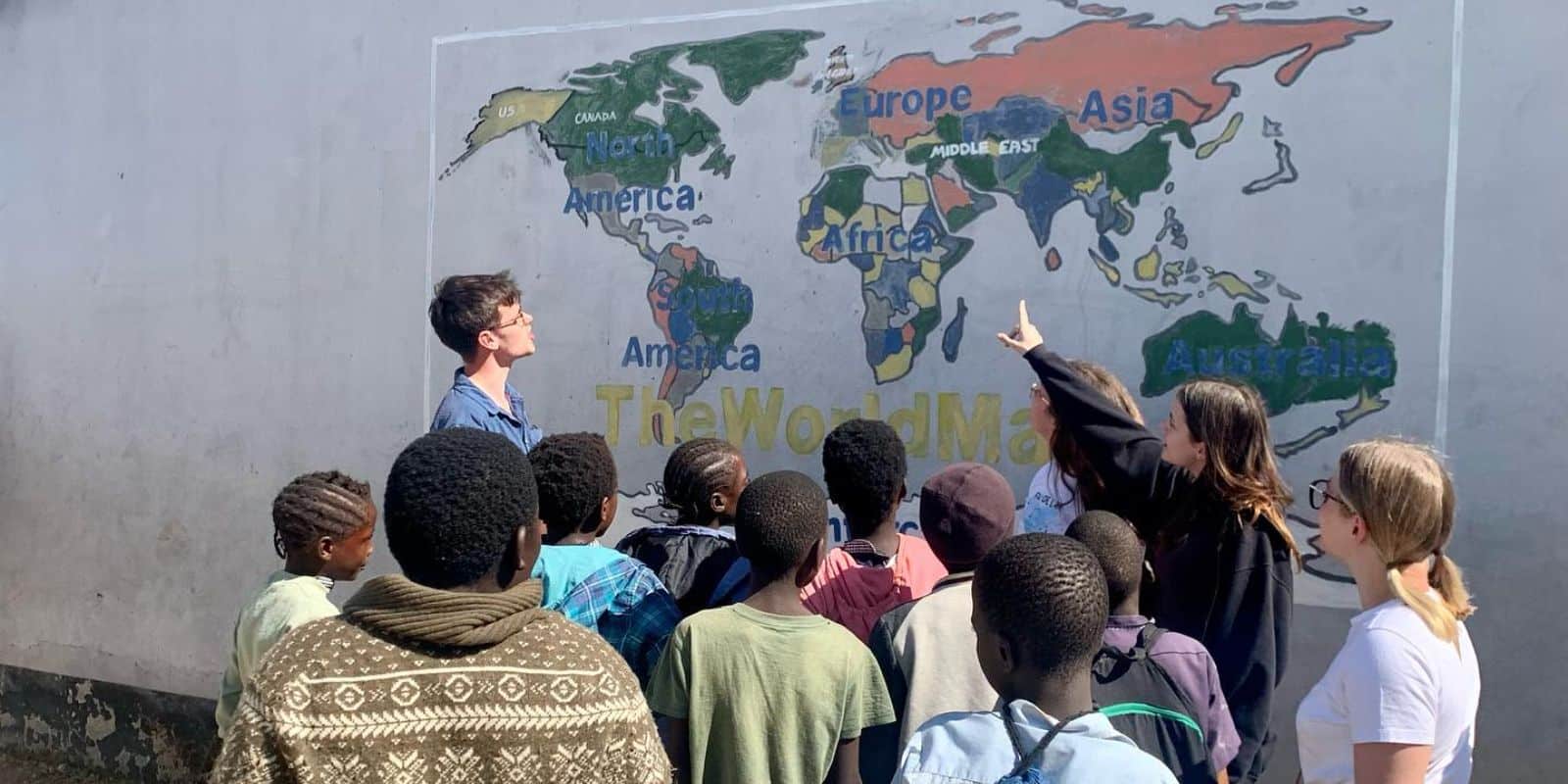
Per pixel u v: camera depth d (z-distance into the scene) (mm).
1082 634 1704
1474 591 3312
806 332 4180
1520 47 3281
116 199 5582
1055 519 3453
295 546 2873
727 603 2828
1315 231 3504
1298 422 3514
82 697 5656
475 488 1576
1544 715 3234
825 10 4145
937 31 3977
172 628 5418
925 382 4000
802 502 2363
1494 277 3307
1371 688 2074
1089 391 2836
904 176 4031
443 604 1521
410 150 4891
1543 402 3248
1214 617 2578
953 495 2430
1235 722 2502
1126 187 3725
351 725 1448
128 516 5539
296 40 5145
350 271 5012
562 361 4586
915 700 2322
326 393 5059
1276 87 3549
